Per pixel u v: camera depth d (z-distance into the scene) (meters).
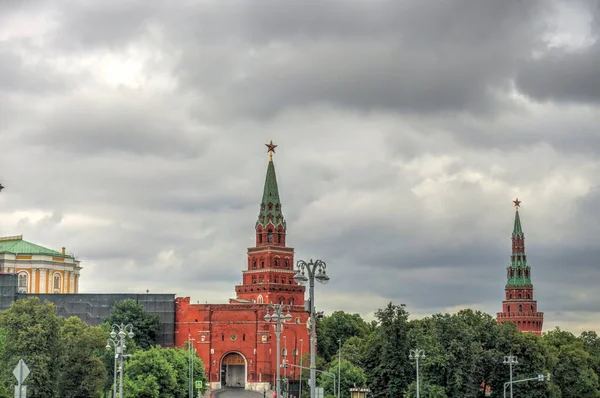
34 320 152.62
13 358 147.62
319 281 100.31
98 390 167.50
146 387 171.50
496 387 199.88
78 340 162.38
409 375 195.75
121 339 131.25
